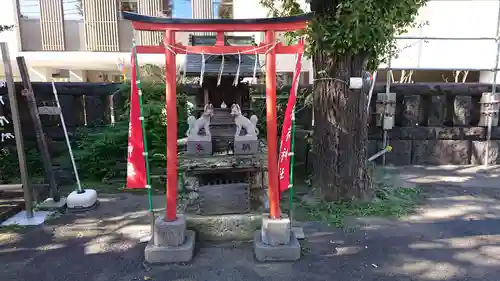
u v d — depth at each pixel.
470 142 7.50
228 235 3.93
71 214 4.83
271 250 3.48
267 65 3.43
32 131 6.84
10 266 3.46
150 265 3.46
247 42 4.54
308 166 6.64
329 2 4.50
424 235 4.04
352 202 4.96
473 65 9.85
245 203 3.98
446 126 7.53
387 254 3.61
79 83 7.04
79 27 10.30
